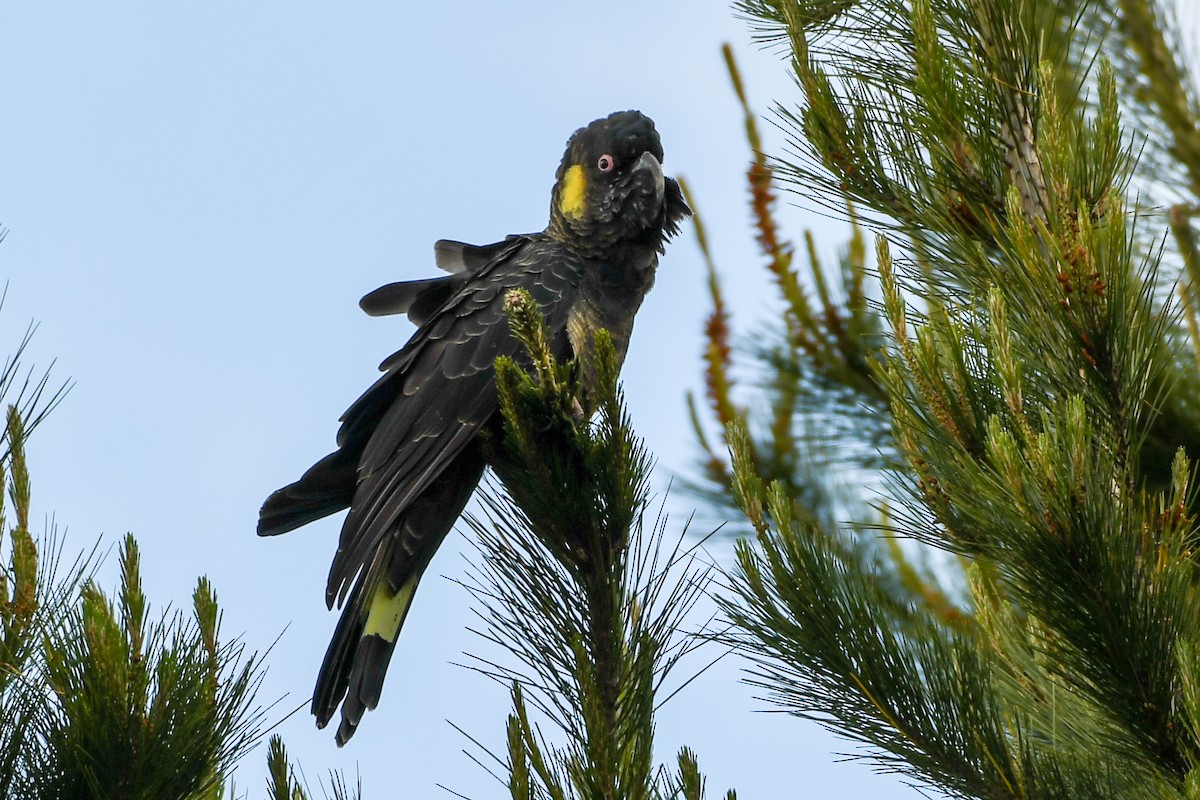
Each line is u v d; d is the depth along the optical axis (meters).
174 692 5.28
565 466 5.77
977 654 6.23
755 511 6.44
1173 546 5.49
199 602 5.55
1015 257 6.16
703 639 5.80
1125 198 6.60
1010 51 6.98
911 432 6.19
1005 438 5.26
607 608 5.64
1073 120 6.26
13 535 5.18
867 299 6.77
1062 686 6.06
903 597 9.16
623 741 5.27
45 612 5.25
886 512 6.55
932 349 5.98
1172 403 8.28
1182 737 5.42
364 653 8.73
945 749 5.95
